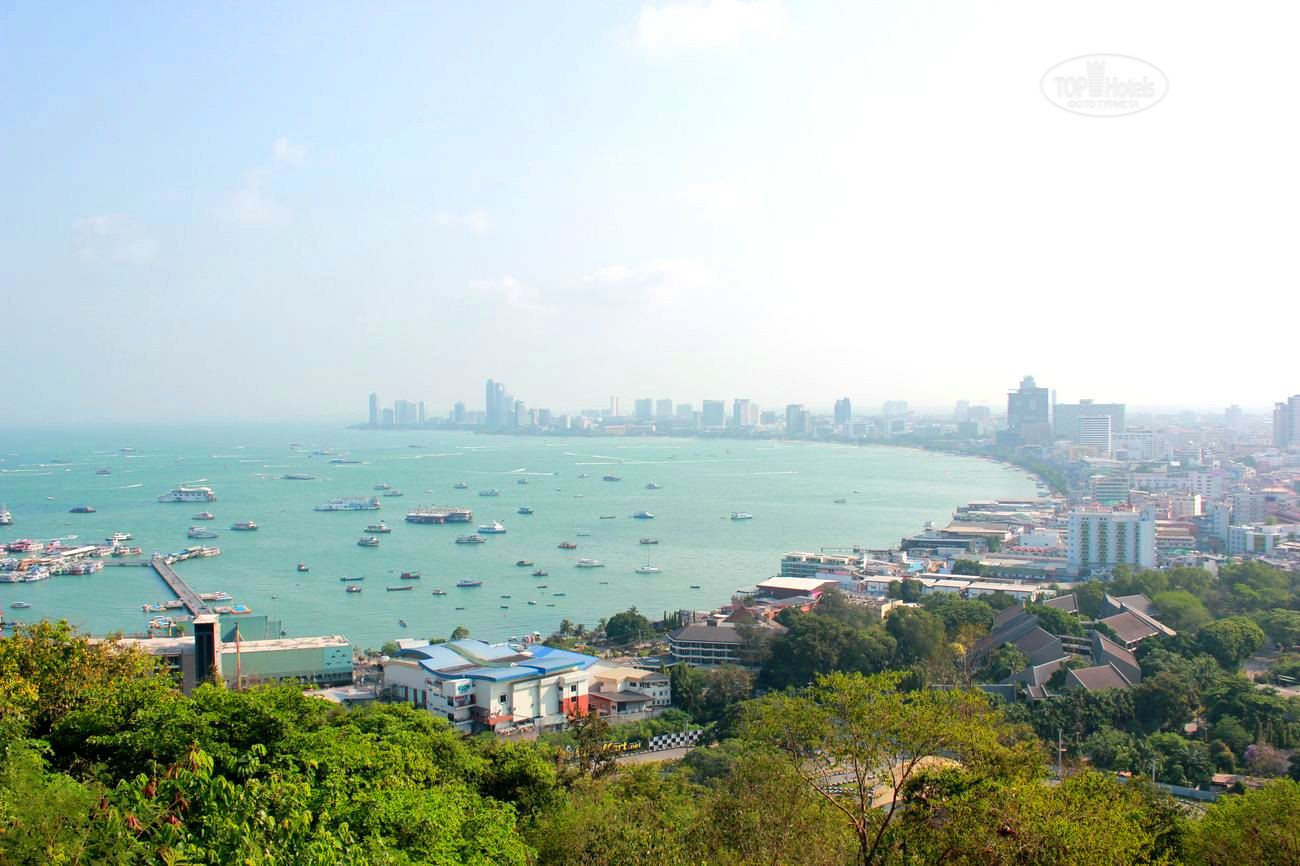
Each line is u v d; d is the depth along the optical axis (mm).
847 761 63125
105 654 79062
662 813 77625
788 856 60938
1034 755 61969
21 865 35531
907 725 57719
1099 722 145625
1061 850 50938
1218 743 137500
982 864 52000
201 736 59062
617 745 126688
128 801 40656
